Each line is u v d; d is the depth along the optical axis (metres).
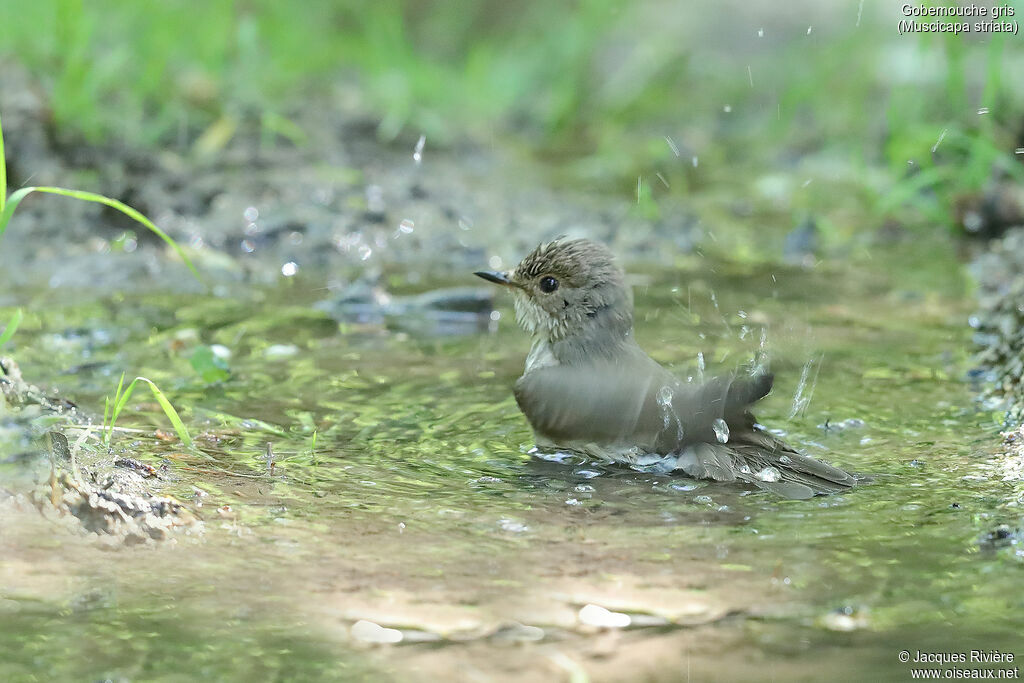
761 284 13.87
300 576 6.71
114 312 12.30
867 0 24.30
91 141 16.41
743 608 6.42
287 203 16.00
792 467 8.32
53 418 8.05
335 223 15.49
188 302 12.80
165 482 8.02
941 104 19.47
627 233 15.93
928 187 17.52
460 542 7.23
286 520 7.49
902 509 7.80
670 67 24.42
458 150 19.78
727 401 8.41
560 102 22.08
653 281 13.89
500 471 8.53
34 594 6.41
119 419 9.28
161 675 5.70
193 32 19.75
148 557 6.89
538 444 9.07
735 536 7.36
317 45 22.58
